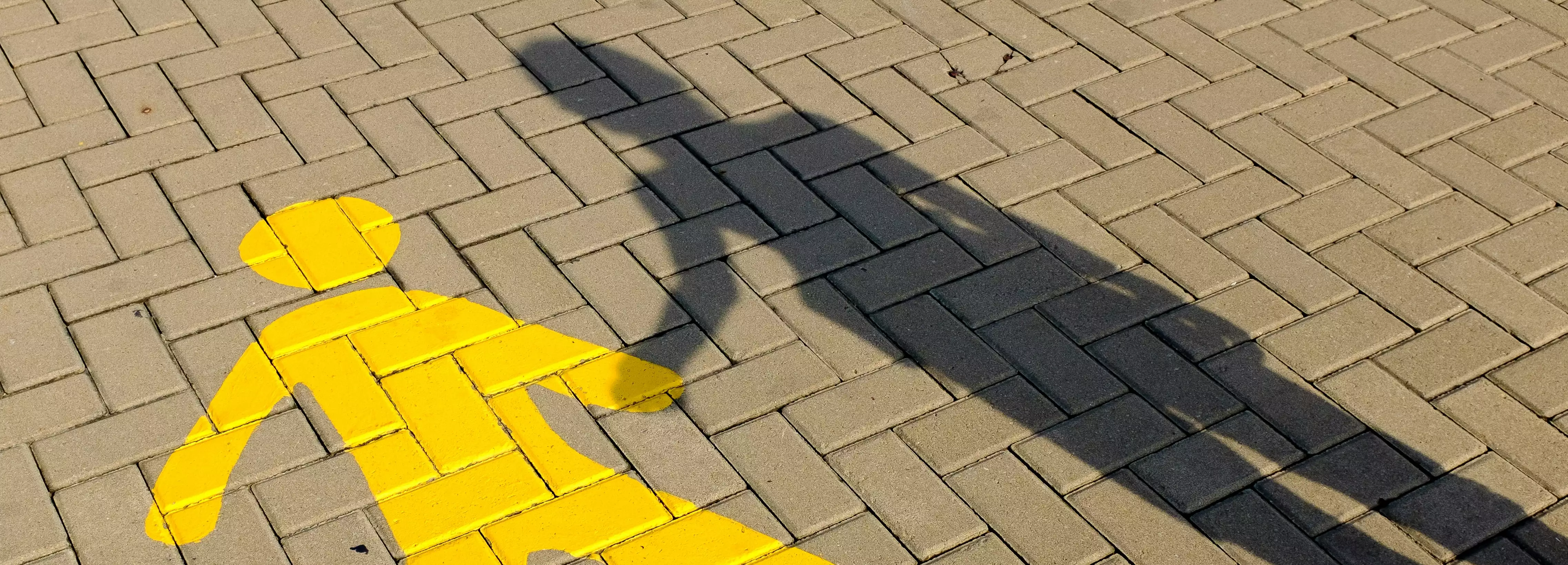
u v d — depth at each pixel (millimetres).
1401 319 3295
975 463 2922
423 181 3719
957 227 3584
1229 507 2820
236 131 3887
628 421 3006
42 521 2758
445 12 4480
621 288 3365
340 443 2932
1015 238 3545
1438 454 2932
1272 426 3004
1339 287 3383
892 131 3951
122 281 3346
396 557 2705
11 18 4352
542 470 2893
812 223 3592
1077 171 3795
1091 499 2836
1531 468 2904
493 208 3625
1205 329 3258
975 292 3367
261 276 3373
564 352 3178
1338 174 3785
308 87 4082
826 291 3371
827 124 3979
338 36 4332
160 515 2775
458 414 3012
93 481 2844
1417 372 3137
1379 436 2979
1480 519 2795
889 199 3682
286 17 4418
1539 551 2736
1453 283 3402
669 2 4562
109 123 3902
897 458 2928
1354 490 2854
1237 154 3861
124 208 3588
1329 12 4562
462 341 3195
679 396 3068
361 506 2807
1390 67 4277
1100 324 3273
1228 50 4348
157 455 2900
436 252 3471
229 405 3018
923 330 3252
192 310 3264
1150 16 4531
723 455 2938
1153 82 4184
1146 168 3811
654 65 4234
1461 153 3887
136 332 3201
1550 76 4250
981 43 4379
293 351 3158
